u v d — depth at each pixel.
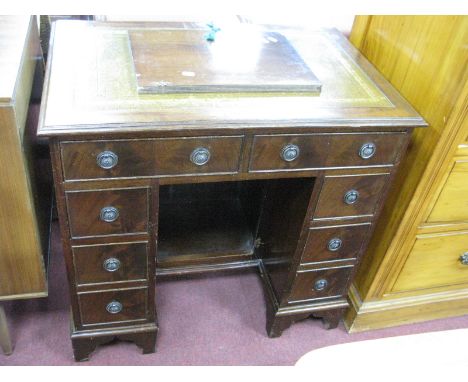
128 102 0.90
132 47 1.06
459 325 1.52
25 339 1.31
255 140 0.93
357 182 1.07
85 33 1.12
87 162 0.88
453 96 0.98
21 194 0.96
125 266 1.09
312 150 0.98
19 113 0.92
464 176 1.13
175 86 0.94
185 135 0.88
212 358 1.33
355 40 1.35
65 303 1.41
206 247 1.49
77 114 0.85
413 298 1.44
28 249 1.06
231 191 1.63
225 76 0.99
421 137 1.09
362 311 1.39
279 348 1.38
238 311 1.47
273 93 1.00
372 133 0.99
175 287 1.52
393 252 1.27
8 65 0.93
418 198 1.14
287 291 1.30
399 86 1.16
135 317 1.23
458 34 0.95
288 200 1.23
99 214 0.97
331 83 1.08
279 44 1.17
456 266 1.38
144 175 0.93
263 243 1.47
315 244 1.19
